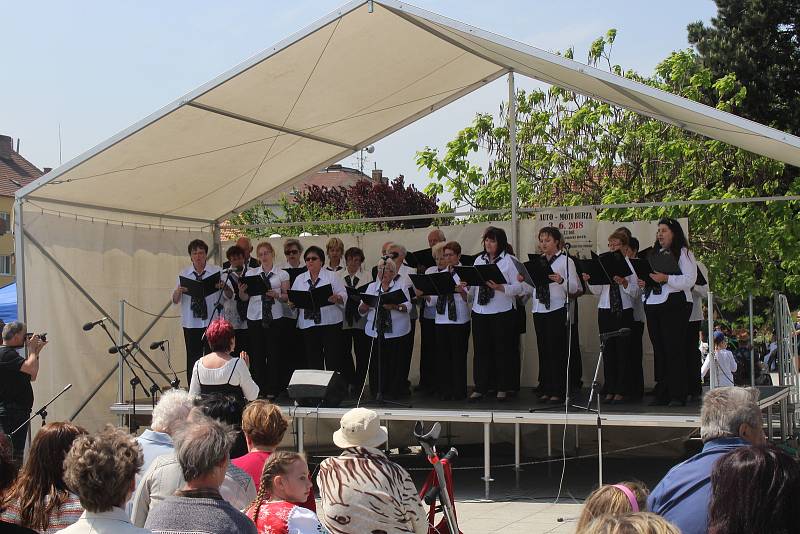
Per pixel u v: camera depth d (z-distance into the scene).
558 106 17.78
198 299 10.16
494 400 9.89
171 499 3.27
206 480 3.32
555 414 8.61
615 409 8.86
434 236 10.85
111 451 3.10
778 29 25.02
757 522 2.66
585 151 17.61
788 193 17.19
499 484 9.53
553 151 17.80
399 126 11.72
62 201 10.37
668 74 18.45
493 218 17.47
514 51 8.47
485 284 8.81
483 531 7.28
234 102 9.24
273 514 3.63
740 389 3.62
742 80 24.55
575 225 11.70
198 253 10.29
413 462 11.11
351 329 10.83
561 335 9.40
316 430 10.35
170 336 12.35
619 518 2.25
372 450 4.23
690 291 8.91
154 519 3.22
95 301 10.96
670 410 8.67
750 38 24.97
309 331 10.19
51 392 10.22
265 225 12.89
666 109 8.81
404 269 10.28
